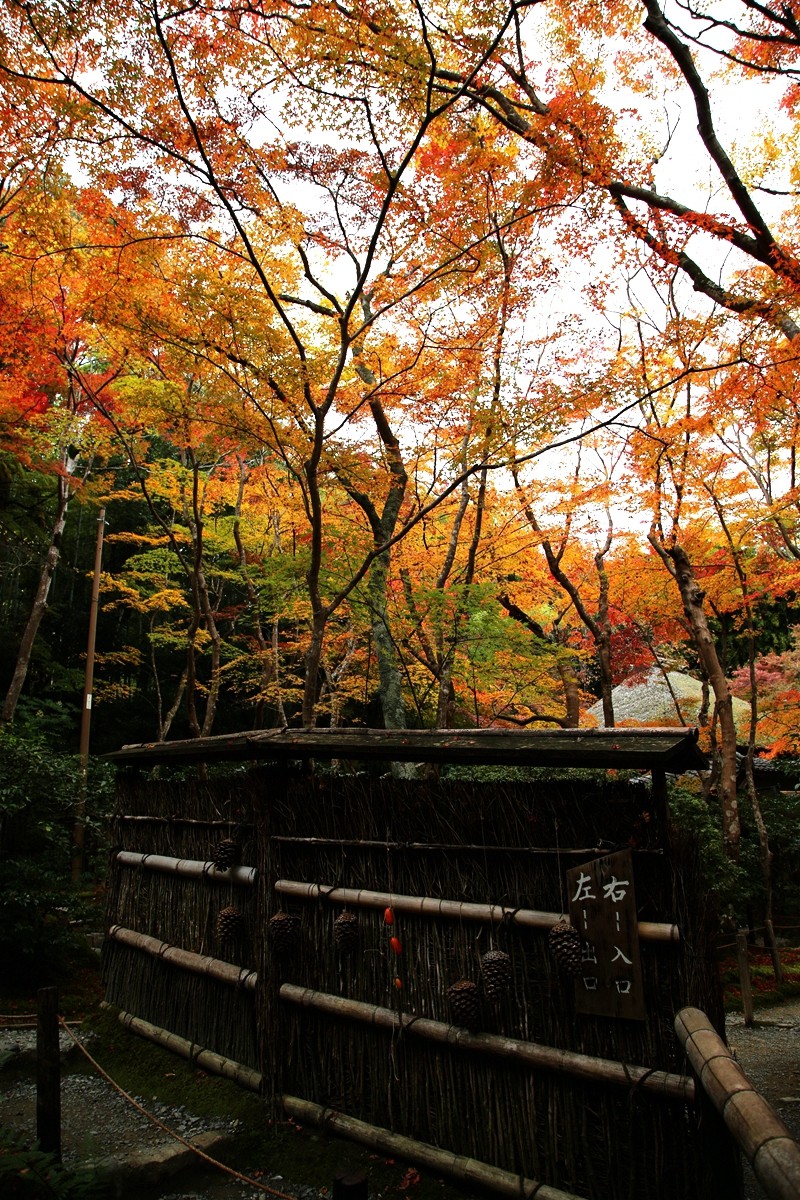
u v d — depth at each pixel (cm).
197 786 573
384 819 417
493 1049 348
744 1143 196
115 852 676
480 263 720
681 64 682
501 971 346
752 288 741
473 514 1282
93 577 1477
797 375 820
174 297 718
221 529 1361
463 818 379
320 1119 416
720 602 1288
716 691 1086
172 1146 409
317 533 725
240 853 507
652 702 1877
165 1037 553
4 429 1050
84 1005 710
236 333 711
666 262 822
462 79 639
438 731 408
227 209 614
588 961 322
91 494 1377
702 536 1244
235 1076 481
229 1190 384
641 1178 303
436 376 855
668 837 314
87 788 972
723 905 1057
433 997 382
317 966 441
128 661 1861
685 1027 278
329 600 1112
